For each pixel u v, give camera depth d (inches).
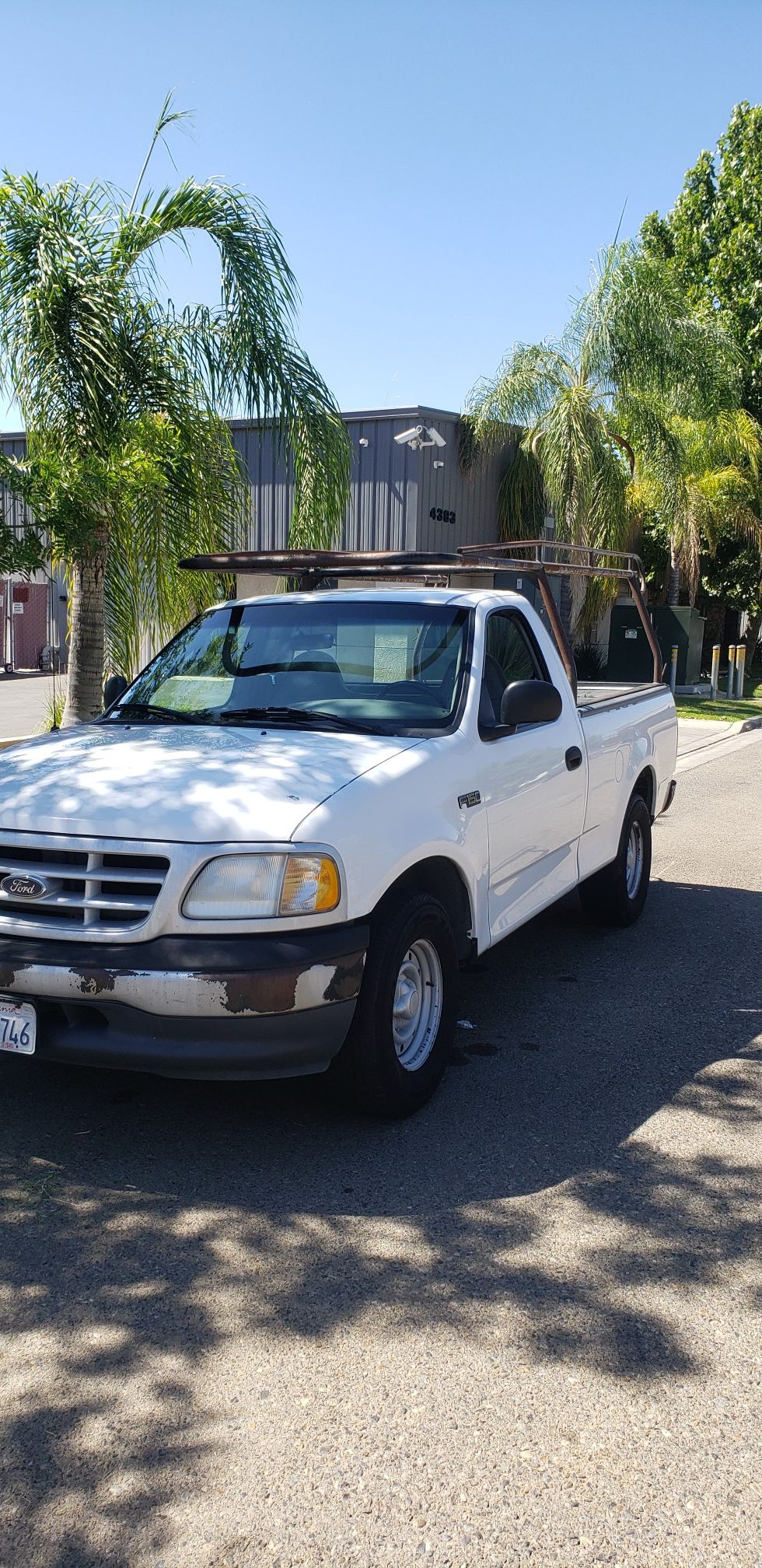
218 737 183.6
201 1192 150.9
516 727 208.7
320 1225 143.3
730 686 990.4
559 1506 99.5
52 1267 134.0
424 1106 178.2
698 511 972.6
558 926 288.4
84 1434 107.5
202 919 149.7
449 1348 120.3
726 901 313.7
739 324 1263.5
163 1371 116.3
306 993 150.2
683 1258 137.6
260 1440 106.9
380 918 164.2
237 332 413.4
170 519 398.9
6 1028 157.4
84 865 155.5
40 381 383.6
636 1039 209.3
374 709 196.4
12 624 1059.3
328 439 431.8
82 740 187.3
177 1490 100.8
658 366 772.0
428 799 173.0
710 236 1327.5
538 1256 137.4
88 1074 188.5
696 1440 107.4
